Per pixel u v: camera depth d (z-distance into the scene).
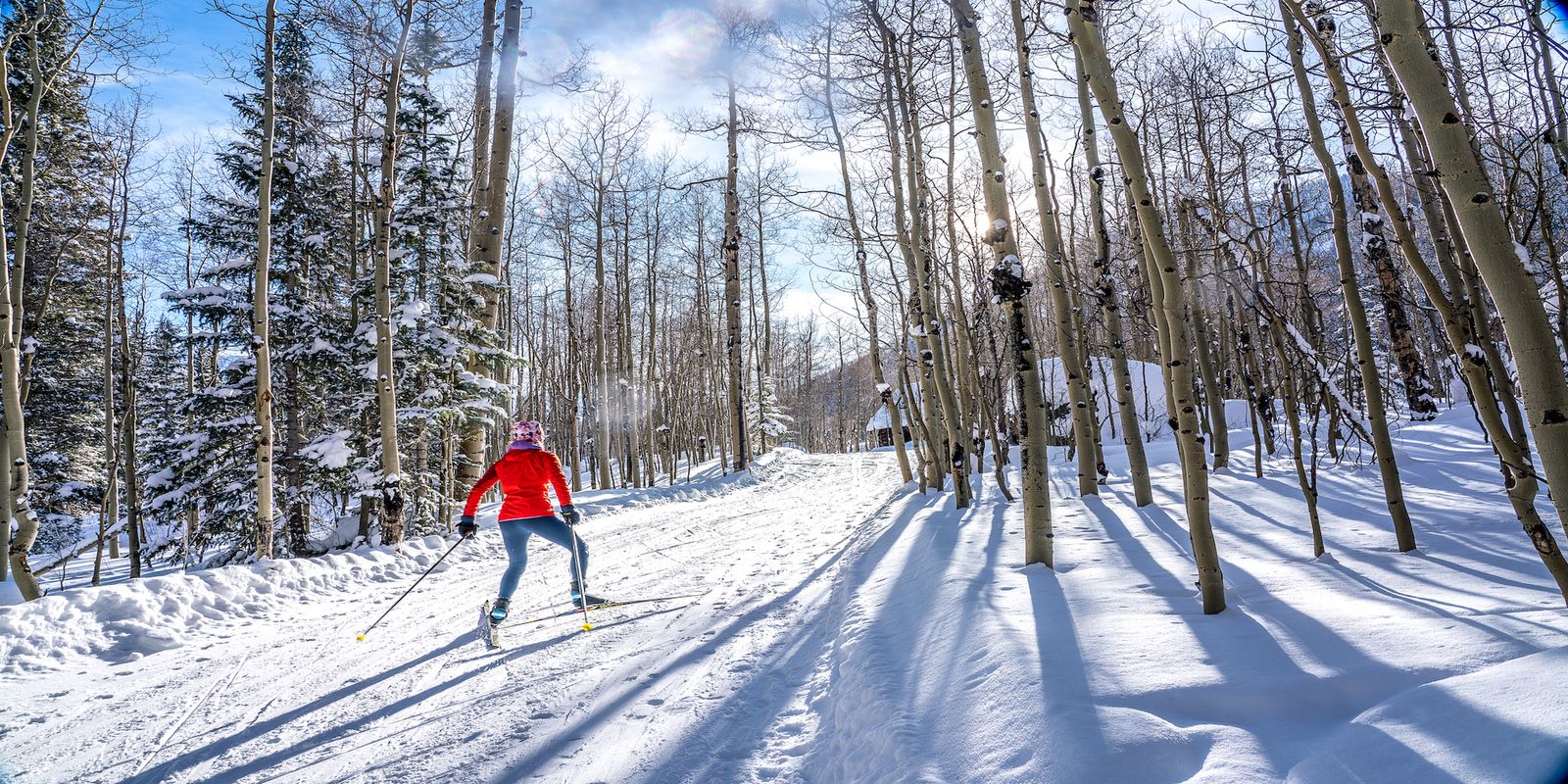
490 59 12.93
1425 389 11.06
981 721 2.49
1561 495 1.96
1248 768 1.87
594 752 3.06
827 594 5.63
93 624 5.33
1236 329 8.91
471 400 12.63
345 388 12.83
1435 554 4.16
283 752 3.27
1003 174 5.33
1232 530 5.67
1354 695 2.25
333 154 12.75
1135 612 3.47
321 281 13.02
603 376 22.30
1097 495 8.46
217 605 6.15
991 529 6.79
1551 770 1.50
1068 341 8.21
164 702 4.06
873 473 22.11
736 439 21.88
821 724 3.19
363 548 8.59
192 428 11.86
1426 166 5.09
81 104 12.47
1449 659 2.33
